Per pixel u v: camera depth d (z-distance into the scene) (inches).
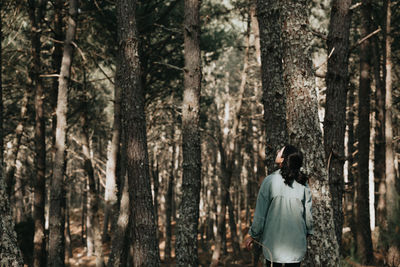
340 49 241.3
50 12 701.3
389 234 308.3
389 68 519.2
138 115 290.2
